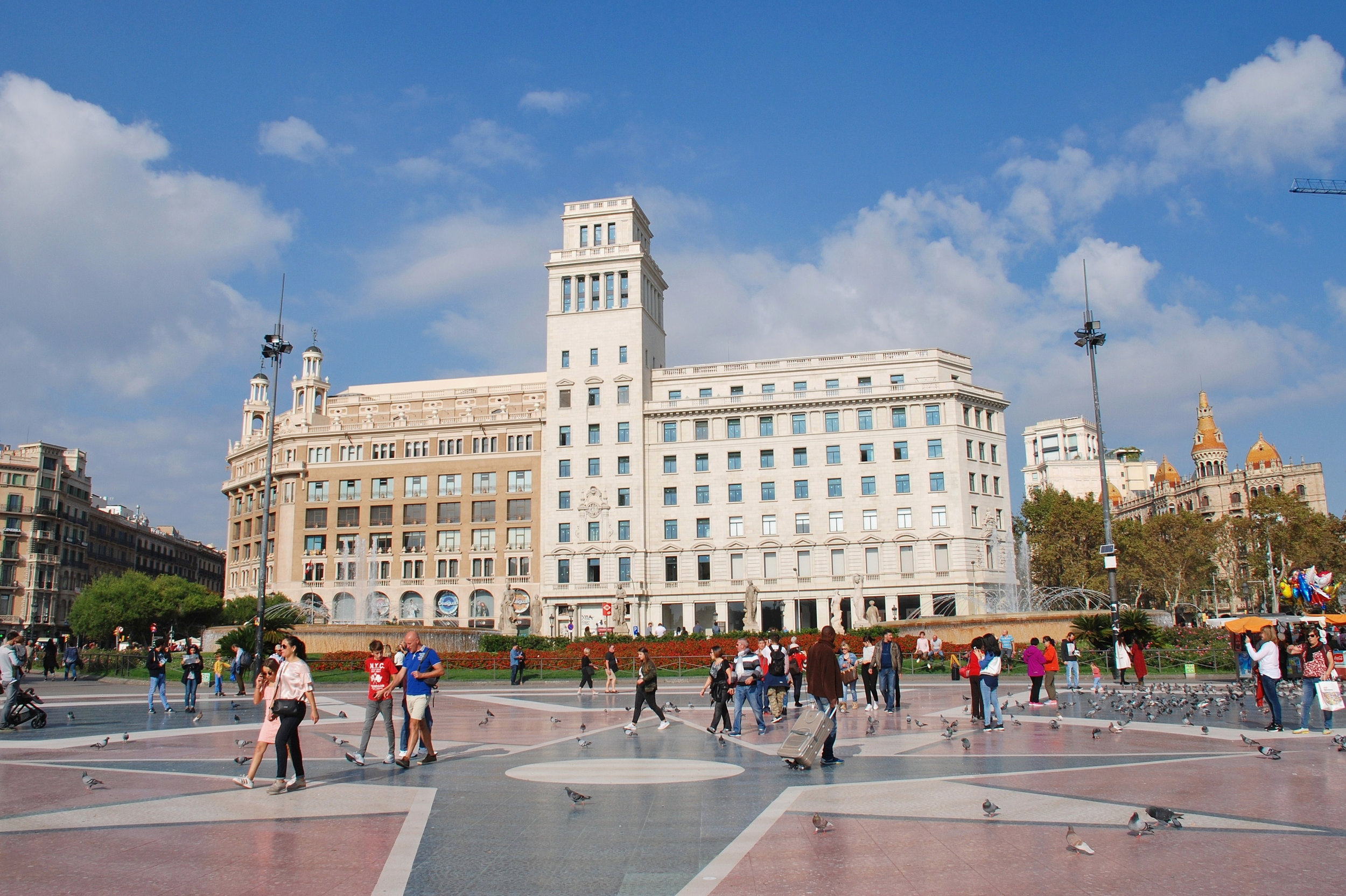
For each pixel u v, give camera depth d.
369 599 124.69
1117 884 10.21
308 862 11.74
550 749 23.58
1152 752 20.67
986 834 12.75
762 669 30.00
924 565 104.94
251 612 116.50
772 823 13.80
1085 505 120.75
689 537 110.75
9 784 17.88
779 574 108.12
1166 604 128.75
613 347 115.62
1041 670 33.38
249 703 40.38
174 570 186.38
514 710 36.34
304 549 128.38
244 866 11.56
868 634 66.25
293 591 127.00
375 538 126.94
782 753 19.27
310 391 137.12
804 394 110.50
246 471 142.88
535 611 99.38
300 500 129.38
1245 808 14.11
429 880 10.90
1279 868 10.70
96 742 24.55
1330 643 35.78
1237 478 171.12
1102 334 51.12
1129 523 121.19
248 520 140.62
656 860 11.71
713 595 108.69
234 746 24.23
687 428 113.25
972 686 28.81
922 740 23.80
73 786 17.58
